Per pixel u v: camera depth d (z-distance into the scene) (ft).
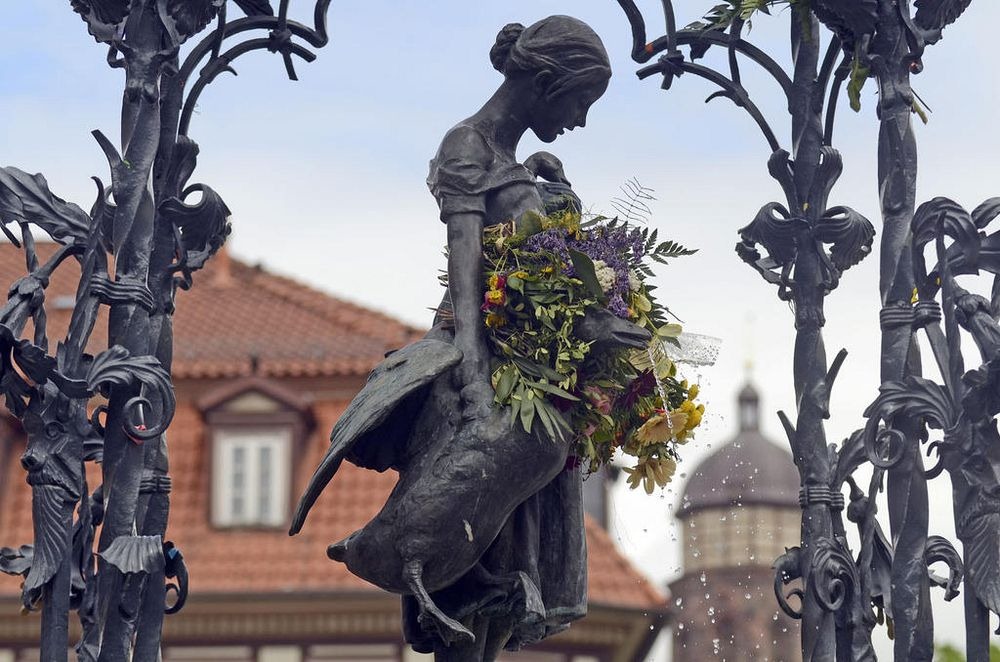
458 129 32.58
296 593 113.19
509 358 31.19
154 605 31.48
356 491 117.50
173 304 32.91
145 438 30.04
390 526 30.66
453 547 30.53
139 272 30.96
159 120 31.99
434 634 32.04
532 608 31.09
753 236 36.83
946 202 32.37
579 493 32.99
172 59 32.65
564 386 31.01
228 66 34.53
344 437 30.17
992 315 31.42
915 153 33.35
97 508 30.60
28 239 30.76
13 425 120.06
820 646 34.01
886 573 33.99
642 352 32.19
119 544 29.76
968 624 30.78
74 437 29.76
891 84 33.71
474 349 31.19
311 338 128.36
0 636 112.06
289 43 35.14
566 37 32.76
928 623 31.55
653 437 32.27
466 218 31.81
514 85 33.01
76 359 29.84
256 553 116.47
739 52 36.94
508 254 31.73
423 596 30.35
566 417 31.45
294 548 116.16
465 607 31.68
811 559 34.22
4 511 117.91
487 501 30.58
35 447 29.50
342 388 124.06
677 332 32.60
